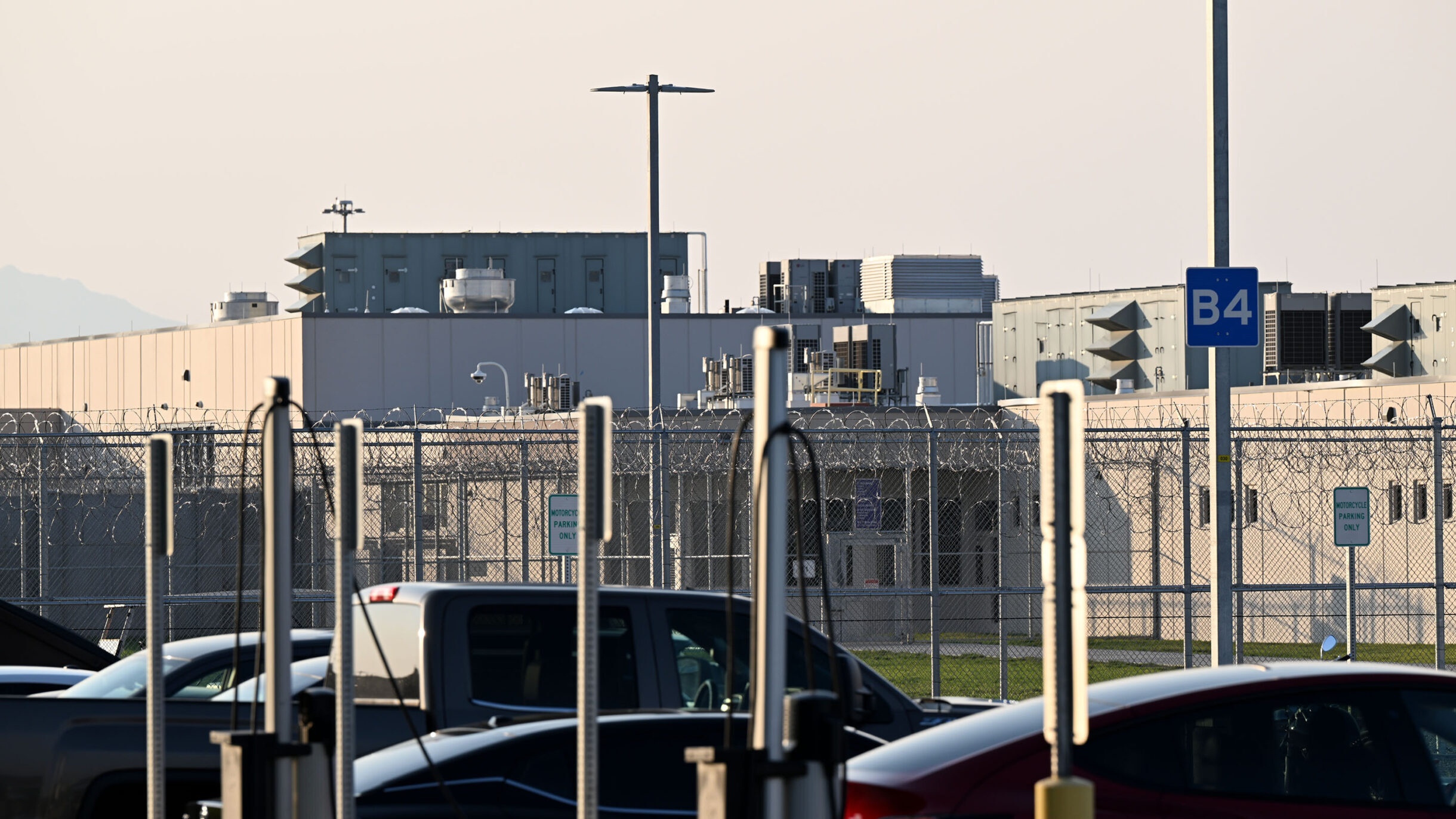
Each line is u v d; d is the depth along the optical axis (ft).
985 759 74.38
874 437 311.88
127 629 243.81
